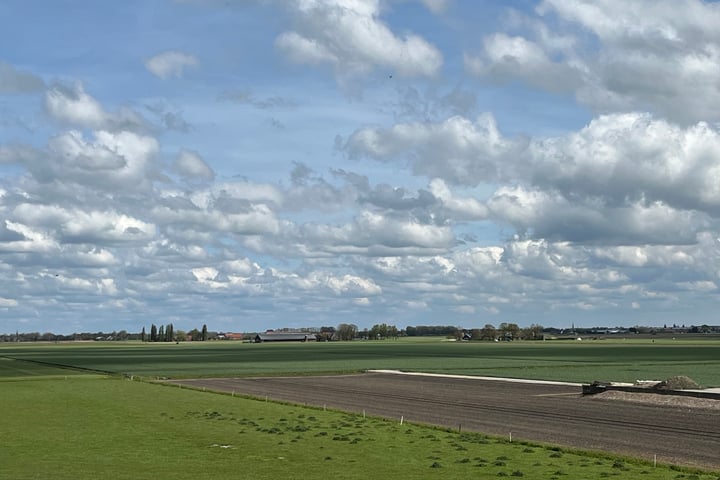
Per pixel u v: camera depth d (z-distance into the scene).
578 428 50.62
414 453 39.22
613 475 33.53
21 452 40.06
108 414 57.81
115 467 35.66
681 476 33.38
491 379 103.19
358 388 87.88
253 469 34.97
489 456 38.47
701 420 55.03
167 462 36.88
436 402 69.56
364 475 33.53
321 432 46.78
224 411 60.00
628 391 75.88
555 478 32.84
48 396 75.25
